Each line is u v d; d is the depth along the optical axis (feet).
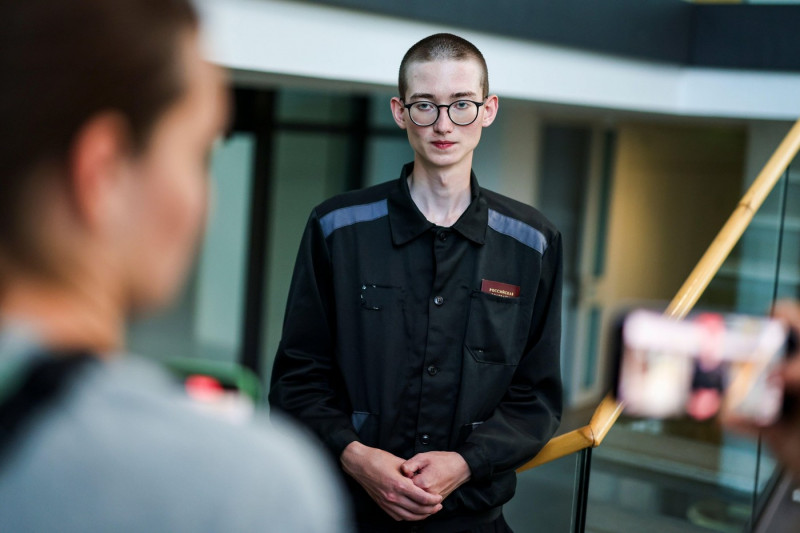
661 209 24.43
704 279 7.53
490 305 5.70
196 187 1.56
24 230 1.40
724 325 2.62
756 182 8.93
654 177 24.45
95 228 1.44
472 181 5.84
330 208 5.84
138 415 1.39
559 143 21.42
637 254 24.48
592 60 13.57
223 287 20.25
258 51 8.75
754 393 2.43
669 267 24.36
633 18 14.25
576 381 23.00
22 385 1.35
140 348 19.89
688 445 7.98
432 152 5.64
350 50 9.77
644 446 7.39
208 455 1.39
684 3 15.75
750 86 15.72
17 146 1.38
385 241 5.73
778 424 2.35
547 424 5.78
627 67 14.47
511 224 5.83
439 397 5.62
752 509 9.12
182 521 1.35
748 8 15.62
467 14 10.96
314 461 1.51
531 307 5.82
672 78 15.90
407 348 5.65
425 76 5.60
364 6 9.71
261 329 19.99
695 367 2.76
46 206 1.40
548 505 6.48
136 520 1.34
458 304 5.66
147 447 1.37
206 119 1.55
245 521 1.37
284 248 19.72
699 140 23.67
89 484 1.33
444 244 5.66
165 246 1.52
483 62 5.75
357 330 5.70
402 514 5.30
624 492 7.20
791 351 2.45
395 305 5.67
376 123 18.94
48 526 1.31
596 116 19.79
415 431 5.64
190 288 20.48
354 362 5.70
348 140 19.27
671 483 7.76
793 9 15.30
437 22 10.68
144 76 1.42
